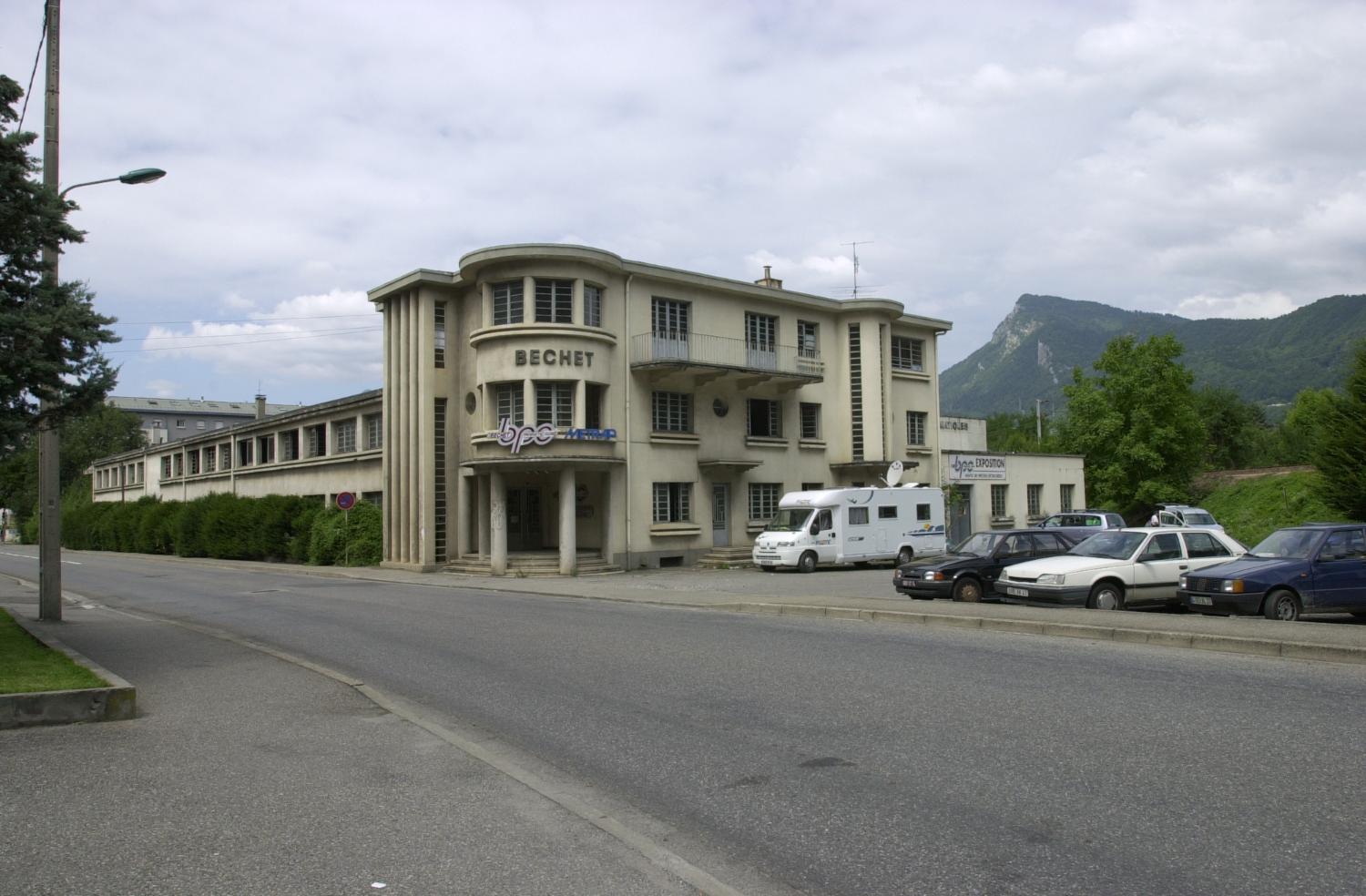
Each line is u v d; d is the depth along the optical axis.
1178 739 6.87
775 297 33.28
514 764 6.64
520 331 27.58
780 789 5.91
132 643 13.12
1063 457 43.53
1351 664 10.17
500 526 27.77
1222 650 11.23
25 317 9.83
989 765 6.32
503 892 4.30
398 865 4.64
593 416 28.92
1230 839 4.88
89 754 6.88
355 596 21.58
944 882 4.41
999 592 16.66
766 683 9.35
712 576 26.44
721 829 5.23
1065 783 5.88
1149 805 5.44
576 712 8.24
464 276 29.34
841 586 22.06
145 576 30.50
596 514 30.02
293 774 6.33
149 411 112.44
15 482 74.19
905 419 37.53
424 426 29.97
